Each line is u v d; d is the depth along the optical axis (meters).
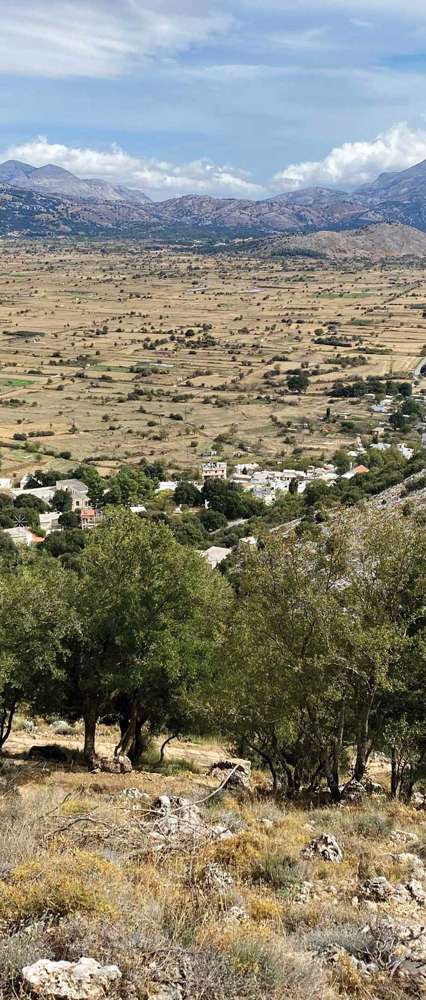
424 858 12.62
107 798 16.23
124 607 25.83
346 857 12.37
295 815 15.72
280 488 130.75
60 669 25.36
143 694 27.58
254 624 20.94
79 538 101.06
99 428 184.62
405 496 72.44
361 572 19.91
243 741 23.62
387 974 7.93
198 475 144.38
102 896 8.24
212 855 11.61
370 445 159.88
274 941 8.15
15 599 25.88
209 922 8.47
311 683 19.48
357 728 21.58
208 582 28.58
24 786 19.88
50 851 10.28
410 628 20.27
